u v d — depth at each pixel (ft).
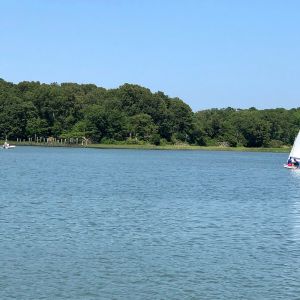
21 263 106.52
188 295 91.45
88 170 373.40
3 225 144.05
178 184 284.20
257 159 626.23
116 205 190.19
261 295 92.17
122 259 111.65
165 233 138.82
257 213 179.83
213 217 167.53
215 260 112.47
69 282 96.17
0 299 87.61
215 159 601.62
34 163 434.30
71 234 134.51
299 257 116.26
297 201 219.20
